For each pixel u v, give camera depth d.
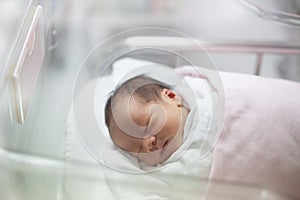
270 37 1.13
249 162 0.86
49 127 0.93
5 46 0.80
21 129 0.82
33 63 0.89
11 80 0.75
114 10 1.21
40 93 0.96
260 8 1.19
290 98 0.92
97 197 0.77
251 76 0.99
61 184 0.77
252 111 0.89
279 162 0.86
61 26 1.12
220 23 1.18
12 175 0.72
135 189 0.76
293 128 0.87
